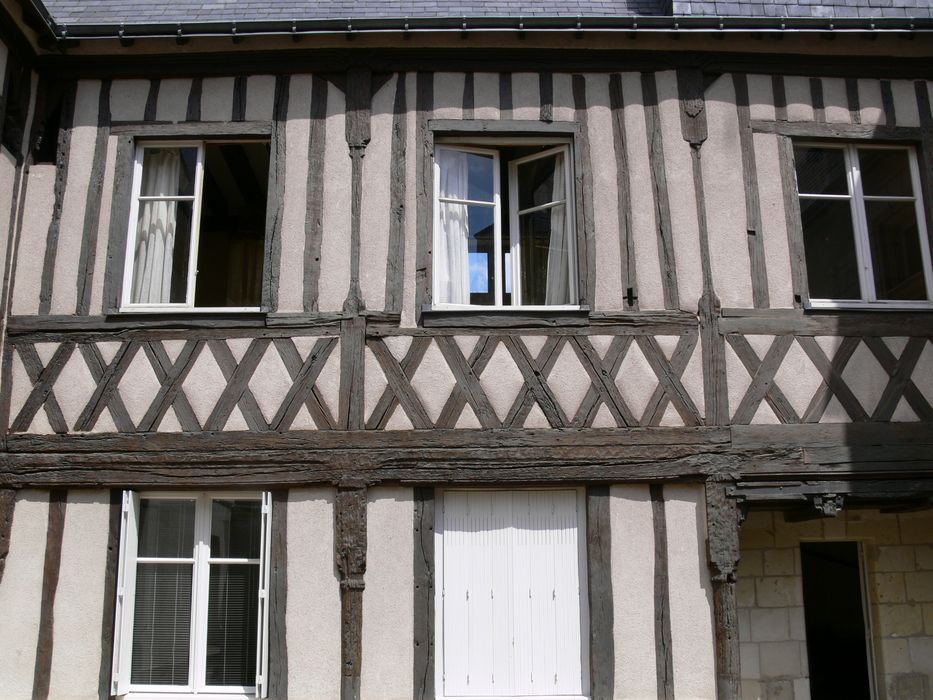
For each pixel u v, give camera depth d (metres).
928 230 5.92
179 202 6.02
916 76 6.12
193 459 5.39
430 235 5.75
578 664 5.33
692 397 5.52
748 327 5.63
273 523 5.38
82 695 5.18
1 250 5.57
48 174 5.84
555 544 5.47
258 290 6.41
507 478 5.37
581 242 5.74
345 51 5.95
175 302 5.89
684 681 5.23
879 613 6.39
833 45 5.98
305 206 5.76
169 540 5.55
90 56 5.95
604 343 5.57
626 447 5.43
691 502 5.45
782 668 6.27
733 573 5.31
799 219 5.84
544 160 6.13
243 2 6.28
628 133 5.89
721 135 5.91
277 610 5.27
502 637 5.36
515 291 5.97
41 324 5.59
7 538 5.36
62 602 5.29
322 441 5.41
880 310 5.69
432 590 5.30
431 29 5.75
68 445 5.43
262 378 5.50
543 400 5.48
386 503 5.40
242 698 5.28
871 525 6.48
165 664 5.39
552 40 5.88
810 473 5.43
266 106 5.92
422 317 5.58
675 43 5.93
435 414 5.45
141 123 5.92
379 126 5.88
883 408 5.55
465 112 5.91
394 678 5.19
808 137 5.96
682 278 5.69
